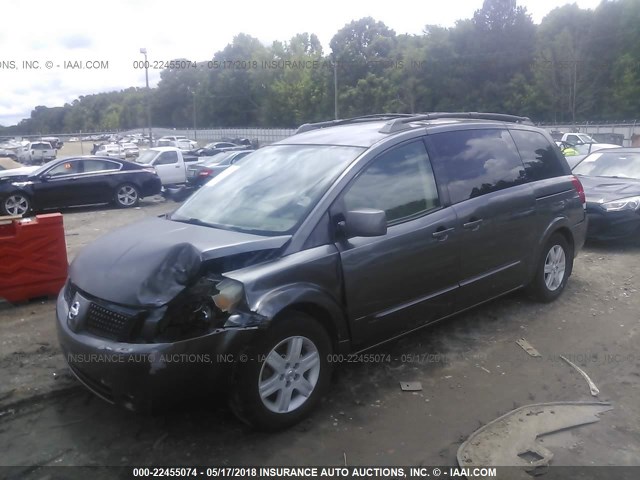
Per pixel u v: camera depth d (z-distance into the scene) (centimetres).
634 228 789
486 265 475
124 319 316
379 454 329
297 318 346
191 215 429
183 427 357
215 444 340
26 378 415
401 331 420
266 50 6994
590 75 5572
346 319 378
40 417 371
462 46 6122
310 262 354
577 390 401
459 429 353
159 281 320
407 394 396
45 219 580
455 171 459
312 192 388
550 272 564
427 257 421
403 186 420
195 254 327
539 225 528
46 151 4322
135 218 1352
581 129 4794
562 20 5956
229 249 334
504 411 373
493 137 511
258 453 331
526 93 5678
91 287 339
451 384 410
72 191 1488
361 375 423
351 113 5431
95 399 392
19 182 1414
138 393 310
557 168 573
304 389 356
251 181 436
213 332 314
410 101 5600
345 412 373
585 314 544
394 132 437
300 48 6738
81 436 349
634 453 328
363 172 401
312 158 427
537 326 514
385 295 398
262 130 6397
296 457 327
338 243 373
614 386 407
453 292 449
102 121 10512
